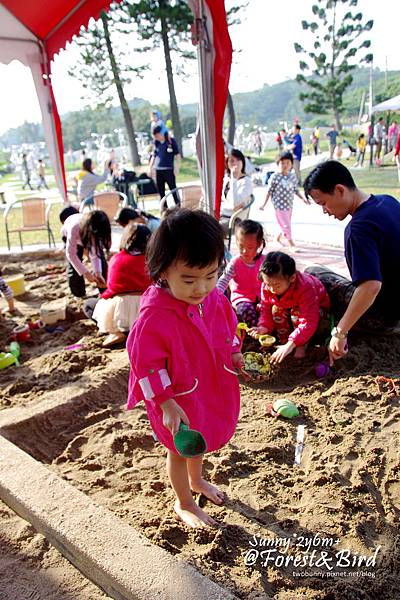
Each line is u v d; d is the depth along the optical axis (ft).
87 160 38.40
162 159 36.81
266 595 6.18
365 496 8.03
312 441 9.57
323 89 131.44
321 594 6.33
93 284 21.01
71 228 18.13
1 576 6.70
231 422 7.50
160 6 78.79
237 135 131.13
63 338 15.44
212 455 9.34
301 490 8.32
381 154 75.92
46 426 10.62
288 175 24.97
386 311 12.19
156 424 7.08
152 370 6.57
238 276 14.23
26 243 32.60
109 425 10.52
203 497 8.24
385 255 10.62
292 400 11.10
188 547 7.17
